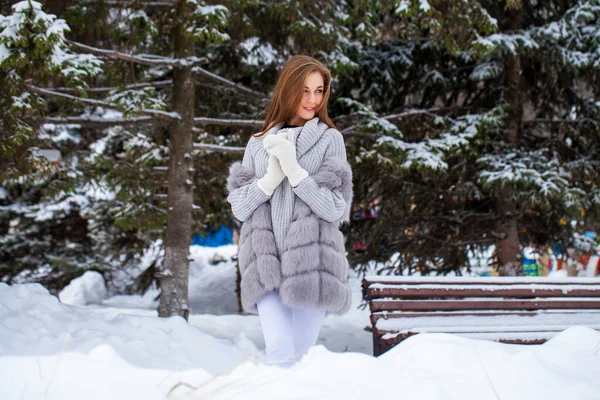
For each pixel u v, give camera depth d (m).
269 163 2.54
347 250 8.79
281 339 2.48
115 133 10.69
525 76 8.35
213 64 8.39
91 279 12.59
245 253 2.63
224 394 1.81
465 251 8.57
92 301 12.26
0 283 3.48
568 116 8.41
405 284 3.91
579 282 4.18
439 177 7.83
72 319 3.28
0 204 12.88
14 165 6.04
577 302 4.10
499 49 7.29
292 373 1.99
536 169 7.38
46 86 6.55
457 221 8.19
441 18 6.23
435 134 7.66
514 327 3.79
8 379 1.82
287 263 2.51
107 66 6.24
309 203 2.50
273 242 2.57
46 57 4.63
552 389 1.87
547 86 8.22
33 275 12.87
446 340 2.51
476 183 7.95
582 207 7.39
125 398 1.72
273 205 2.60
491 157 7.48
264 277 2.52
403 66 8.44
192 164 6.53
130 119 6.41
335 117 8.05
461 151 7.31
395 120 7.85
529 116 8.88
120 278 13.99
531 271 11.91
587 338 2.55
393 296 3.85
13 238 12.38
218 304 13.34
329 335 7.66
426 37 8.32
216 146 6.57
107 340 2.79
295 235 2.53
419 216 8.38
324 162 2.63
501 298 4.20
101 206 12.04
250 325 7.19
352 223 8.74
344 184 2.62
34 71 5.00
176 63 6.19
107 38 6.89
